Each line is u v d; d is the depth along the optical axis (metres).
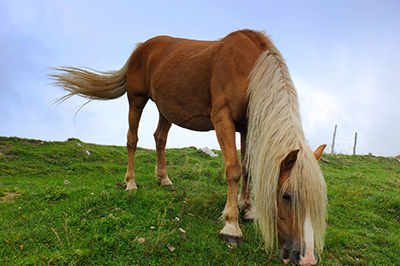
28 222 2.77
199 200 3.67
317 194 2.03
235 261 2.38
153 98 4.07
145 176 5.29
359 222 3.82
